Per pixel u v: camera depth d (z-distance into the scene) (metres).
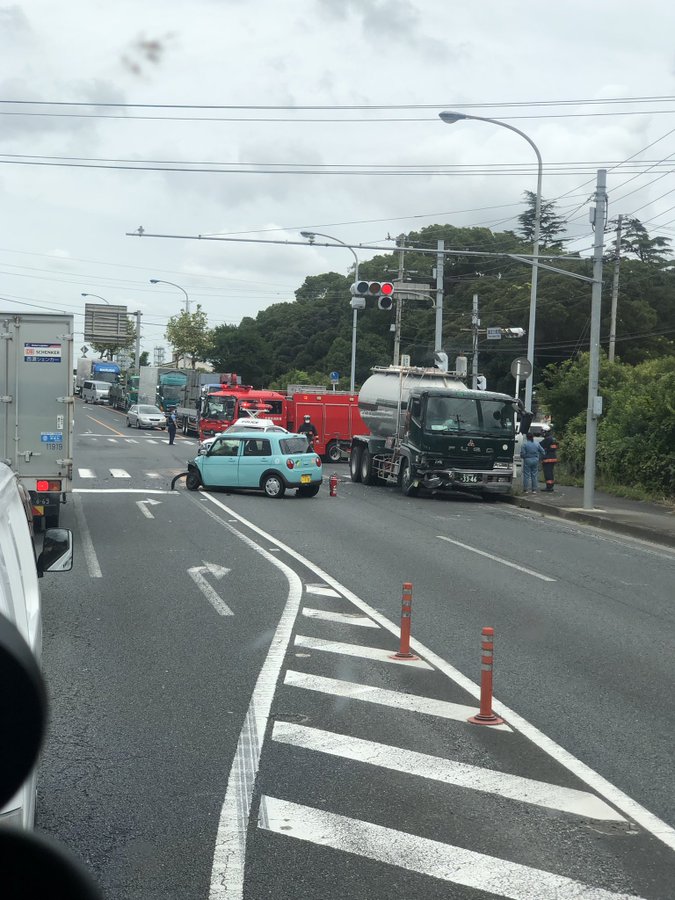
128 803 6.03
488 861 5.33
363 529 20.75
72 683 8.72
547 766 6.87
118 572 14.74
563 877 5.16
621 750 7.25
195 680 8.90
